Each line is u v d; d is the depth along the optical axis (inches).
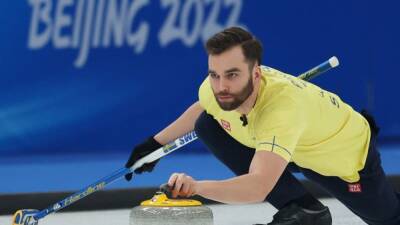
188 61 689.0
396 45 719.1
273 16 691.4
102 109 684.1
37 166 633.6
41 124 675.4
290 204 343.3
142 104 688.4
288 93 279.7
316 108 294.8
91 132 685.3
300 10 695.7
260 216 464.1
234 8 685.9
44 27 665.0
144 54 682.8
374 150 328.8
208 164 649.6
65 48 670.5
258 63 275.0
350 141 315.9
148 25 680.4
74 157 673.6
